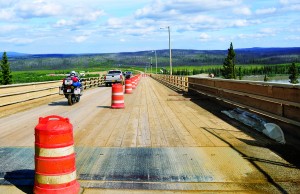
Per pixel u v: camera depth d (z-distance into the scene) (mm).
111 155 7180
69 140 5125
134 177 5824
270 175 5863
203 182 5586
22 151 7637
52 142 5004
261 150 7441
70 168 5113
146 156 7082
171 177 5816
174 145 8000
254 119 10117
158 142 8328
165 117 12484
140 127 10445
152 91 28453
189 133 9367
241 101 12586
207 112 13711
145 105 16703
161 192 5207
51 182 5000
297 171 6047
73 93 17250
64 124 5148
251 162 6586
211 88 18375
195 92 23719
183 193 5172
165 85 41625
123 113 13797
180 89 30109
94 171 6133
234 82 13523
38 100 20594
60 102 19281
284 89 8680
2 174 6051
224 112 13102
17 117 13148
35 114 13953
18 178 5836
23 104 17953
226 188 5336
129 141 8469
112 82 39844
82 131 9867
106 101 19453
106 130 10000
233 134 9148
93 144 8180
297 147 7664
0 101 15477
